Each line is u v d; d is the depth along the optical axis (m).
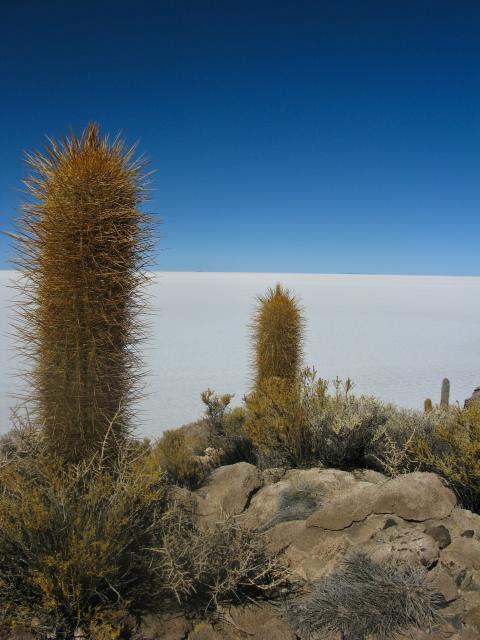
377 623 3.01
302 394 6.43
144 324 4.20
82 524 3.10
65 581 2.84
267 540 3.83
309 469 5.12
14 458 3.74
